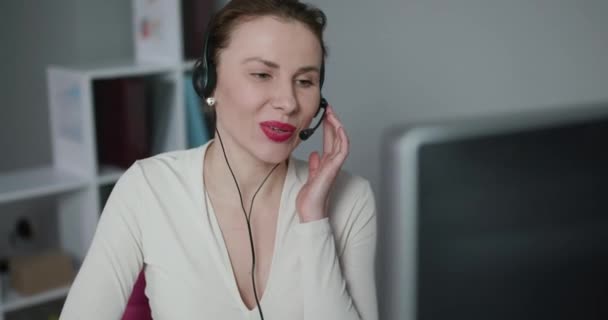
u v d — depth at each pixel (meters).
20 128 3.16
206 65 1.06
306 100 1.03
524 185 0.47
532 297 0.50
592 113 0.50
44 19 3.01
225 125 1.06
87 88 2.35
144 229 1.10
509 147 0.46
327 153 1.12
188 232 1.10
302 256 1.07
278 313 1.10
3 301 2.33
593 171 0.50
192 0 2.63
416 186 0.43
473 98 1.88
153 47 2.68
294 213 1.12
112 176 2.48
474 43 1.86
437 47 1.96
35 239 3.16
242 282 1.11
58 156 2.61
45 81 3.05
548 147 0.48
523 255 0.49
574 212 0.50
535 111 0.48
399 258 0.44
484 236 0.46
